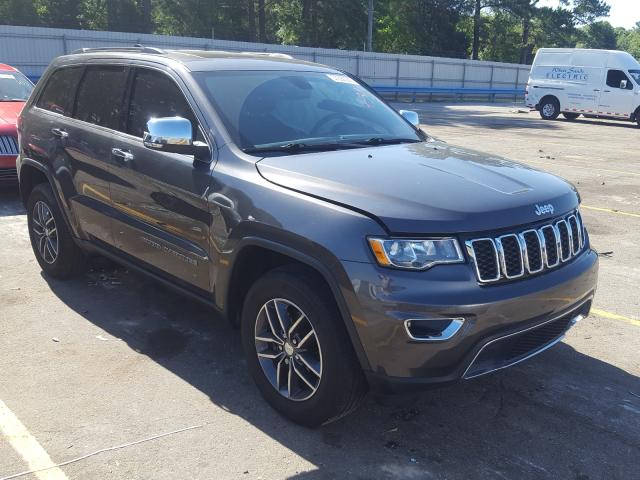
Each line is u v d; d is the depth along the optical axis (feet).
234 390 12.74
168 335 15.16
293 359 11.30
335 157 12.31
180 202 12.87
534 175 12.51
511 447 11.06
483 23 213.87
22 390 12.52
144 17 160.45
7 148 25.85
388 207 10.13
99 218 15.57
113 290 17.89
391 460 10.62
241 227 11.44
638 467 10.60
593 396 12.82
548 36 230.68
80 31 97.76
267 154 12.42
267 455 10.66
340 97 15.38
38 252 18.71
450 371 9.96
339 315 10.39
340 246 10.00
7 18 162.61
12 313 16.19
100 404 12.10
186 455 10.61
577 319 12.19
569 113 85.25
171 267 13.53
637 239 24.62
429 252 9.86
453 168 12.05
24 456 10.49
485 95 144.97
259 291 11.47
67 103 17.17
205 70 13.98
